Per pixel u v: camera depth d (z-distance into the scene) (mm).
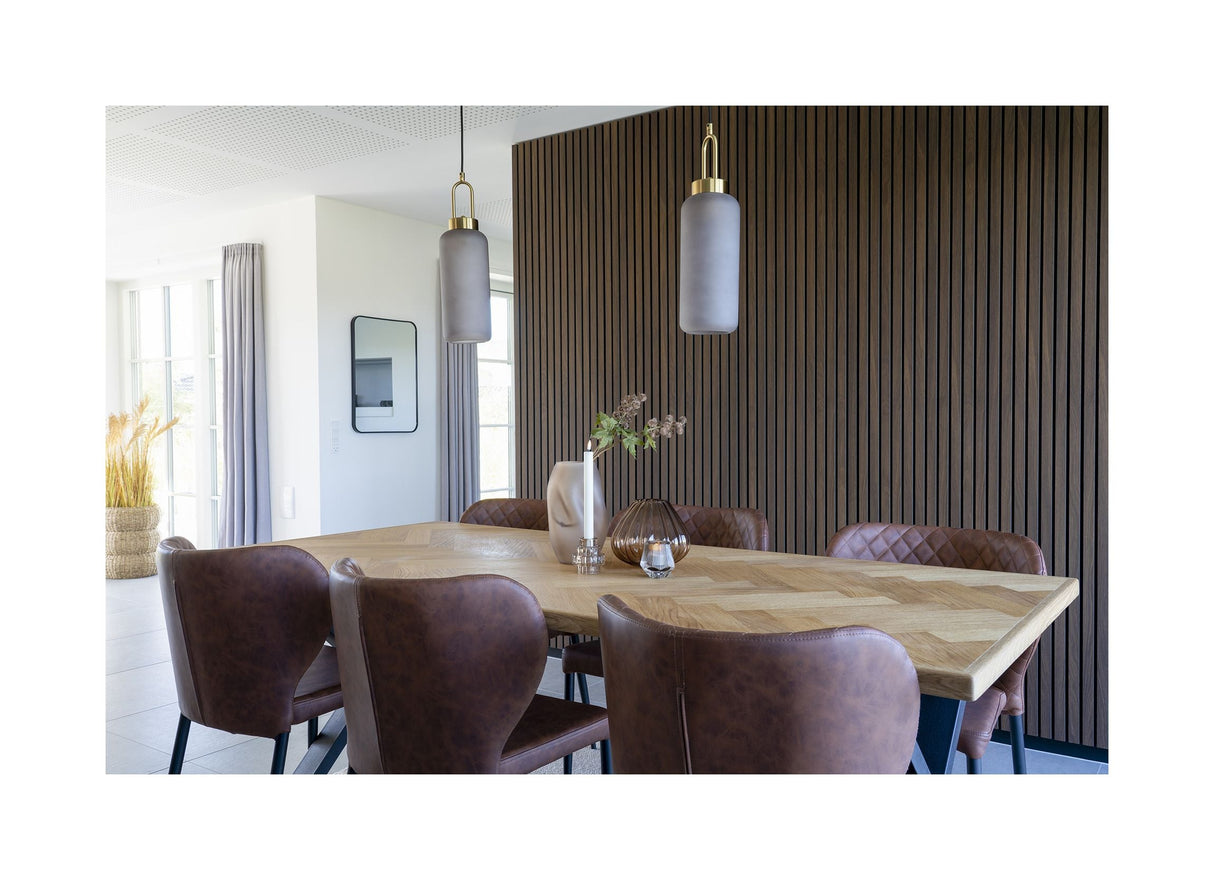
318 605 2145
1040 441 3236
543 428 4516
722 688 1322
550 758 1943
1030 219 3230
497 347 7305
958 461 3393
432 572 2332
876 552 2635
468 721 1727
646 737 1426
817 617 1817
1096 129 3107
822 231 3664
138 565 6316
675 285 4059
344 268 5793
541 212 4496
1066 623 3201
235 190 5469
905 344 3498
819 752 1315
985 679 1470
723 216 2088
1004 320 3289
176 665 2225
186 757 3088
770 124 3783
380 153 4715
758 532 2893
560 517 2426
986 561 2451
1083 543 3156
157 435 6516
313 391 5672
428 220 6312
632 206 4180
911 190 3471
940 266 3418
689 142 3988
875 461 3566
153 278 7062
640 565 2318
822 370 3682
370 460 5988
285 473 5840
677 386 4066
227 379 5984
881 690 1339
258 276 5828
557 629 1893
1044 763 3117
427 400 6426
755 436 3852
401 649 1700
